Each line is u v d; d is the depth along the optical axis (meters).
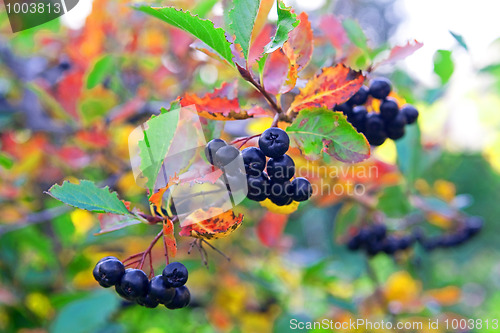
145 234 0.61
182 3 0.47
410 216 0.63
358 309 0.62
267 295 0.74
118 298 0.49
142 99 0.57
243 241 0.73
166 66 0.64
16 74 0.62
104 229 0.29
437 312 0.62
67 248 0.60
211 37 0.28
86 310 0.47
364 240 0.55
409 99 0.51
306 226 0.93
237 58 0.29
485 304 1.23
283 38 0.28
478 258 1.80
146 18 0.63
